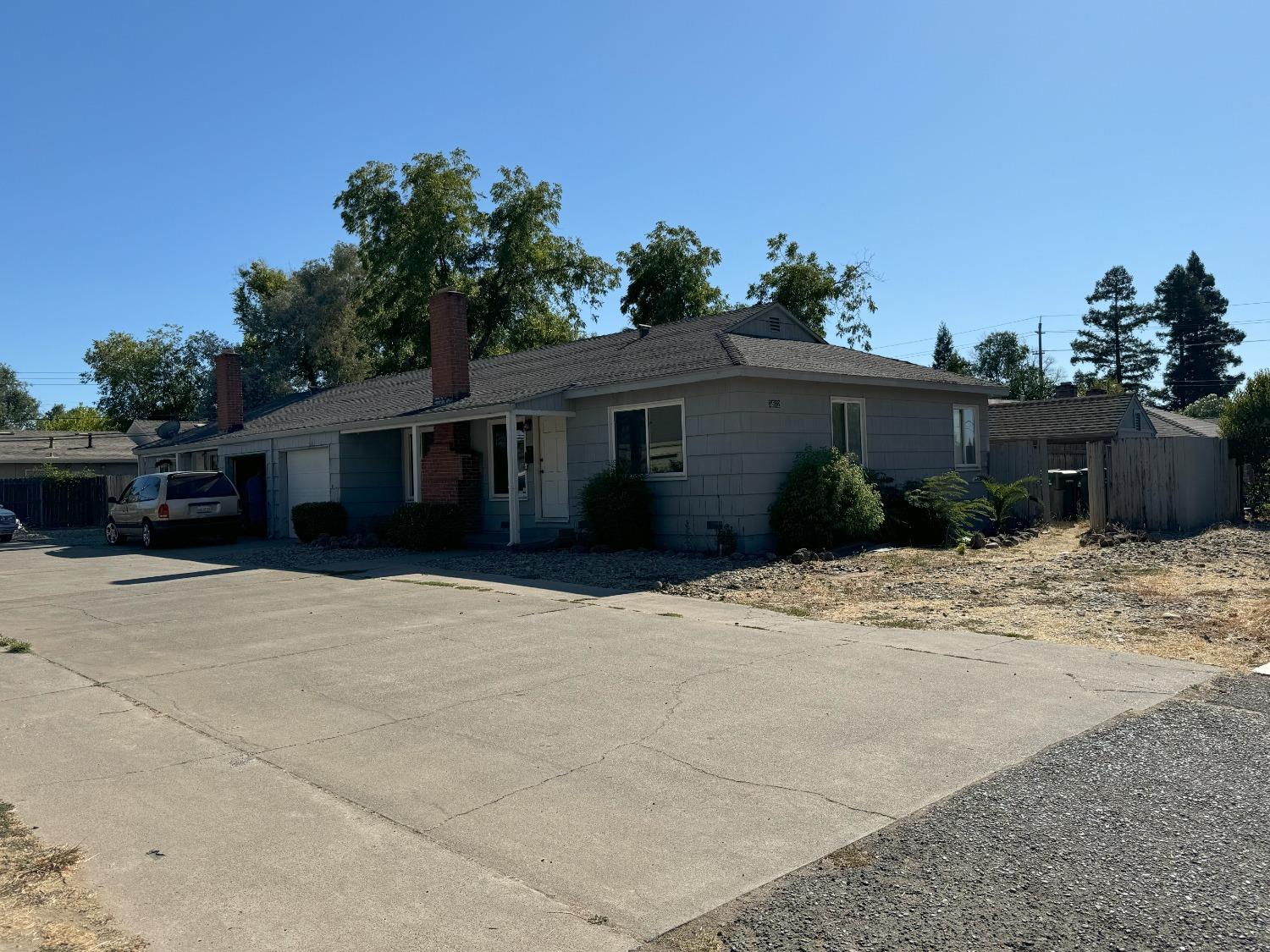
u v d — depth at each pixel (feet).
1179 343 249.75
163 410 184.14
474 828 15.55
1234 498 62.75
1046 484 66.64
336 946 11.95
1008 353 255.29
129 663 28.68
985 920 12.23
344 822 15.93
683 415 52.70
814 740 19.52
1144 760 17.85
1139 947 11.50
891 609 34.47
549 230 137.59
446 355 65.00
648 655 27.71
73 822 16.08
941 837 14.75
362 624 34.17
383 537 65.16
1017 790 16.56
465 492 65.72
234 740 20.57
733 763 18.30
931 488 56.44
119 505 75.25
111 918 12.71
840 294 133.49
